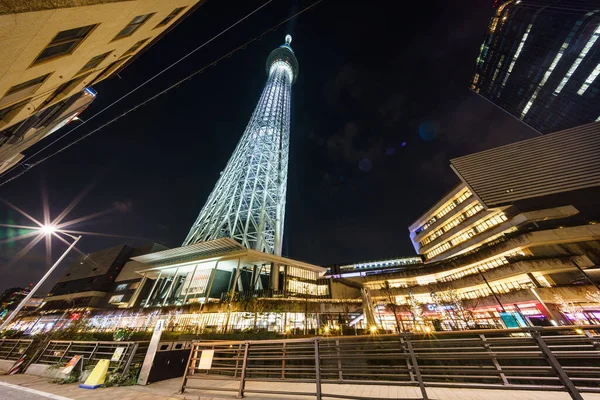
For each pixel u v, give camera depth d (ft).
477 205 161.07
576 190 131.23
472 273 136.05
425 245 205.67
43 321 189.37
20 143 56.59
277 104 296.51
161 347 36.70
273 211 191.21
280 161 248.52
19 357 44.52
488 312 119.65
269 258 125.29
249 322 86.22
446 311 129.70
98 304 192.85
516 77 271.90
